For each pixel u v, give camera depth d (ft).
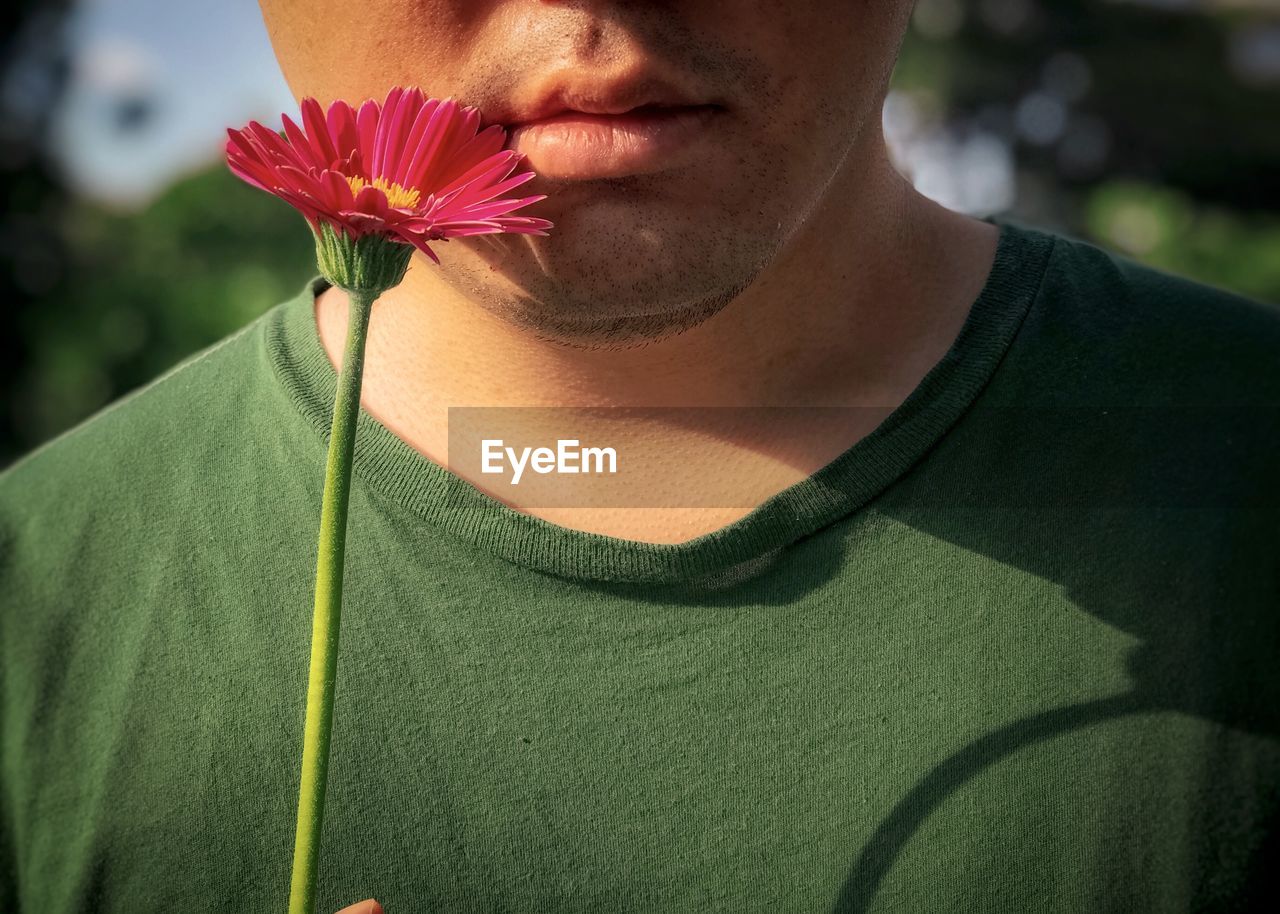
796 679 1.51
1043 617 1.55
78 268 10.16
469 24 1.30
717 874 1.49
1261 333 1.75
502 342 1.53
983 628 1.54
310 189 1.19
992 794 1.51
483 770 1.50
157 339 9.93
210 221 10.34
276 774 1.54
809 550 1.53
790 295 1.53
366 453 1.56
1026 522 1.57
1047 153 14.92
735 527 1.51
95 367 9.76
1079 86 14.88
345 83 1.40
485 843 1.49
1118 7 15.17
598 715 1.51
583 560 1.51
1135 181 14.88
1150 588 1.58
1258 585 1.62
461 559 1.53
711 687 1.51
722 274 1.35
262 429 1.64
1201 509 1.62
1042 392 1.62
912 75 14.42
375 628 1.53
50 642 1.65
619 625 1.52
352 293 1.24
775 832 1.49
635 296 1.34
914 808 1.50
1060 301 1.68
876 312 1.61
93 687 1.63
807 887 1.49
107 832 1.58
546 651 1.52
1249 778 1.58
